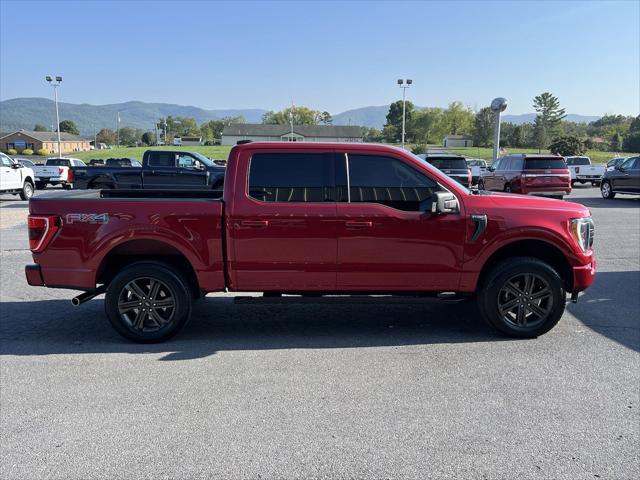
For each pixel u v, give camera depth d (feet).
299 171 16.56
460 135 446.60
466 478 9.72
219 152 248.32
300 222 16.31
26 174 68.33
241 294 23.41
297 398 12.96
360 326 18.74
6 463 10.28
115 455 10.53
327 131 432.66
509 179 63.31
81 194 19.02
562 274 17.75
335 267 16.57
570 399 12.83
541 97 338.54
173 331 16.99
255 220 16.31
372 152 16.61
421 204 16.62
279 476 9.82
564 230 16.62
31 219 16.53
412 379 14.03
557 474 9.84
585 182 104.47
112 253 17.04
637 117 386.52
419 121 453.99
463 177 54.75
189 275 17.60
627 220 47.50
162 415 12.15
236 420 11.88
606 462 10.20
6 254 32.24
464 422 11.74
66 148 421.59
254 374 14.46
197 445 10.88
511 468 10.02
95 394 13.26
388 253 16.48
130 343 17.08
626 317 19.53
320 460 10.31
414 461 10.26
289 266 16.57
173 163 55.72
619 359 15.39
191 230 16.43
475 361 15.28
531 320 17.28
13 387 13.70
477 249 16.53
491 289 16.80
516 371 14.52
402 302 17.28
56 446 10.89
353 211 16.31
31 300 22.41
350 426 11.58
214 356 15.87
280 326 18.79
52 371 14.75
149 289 16.92
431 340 17.16
